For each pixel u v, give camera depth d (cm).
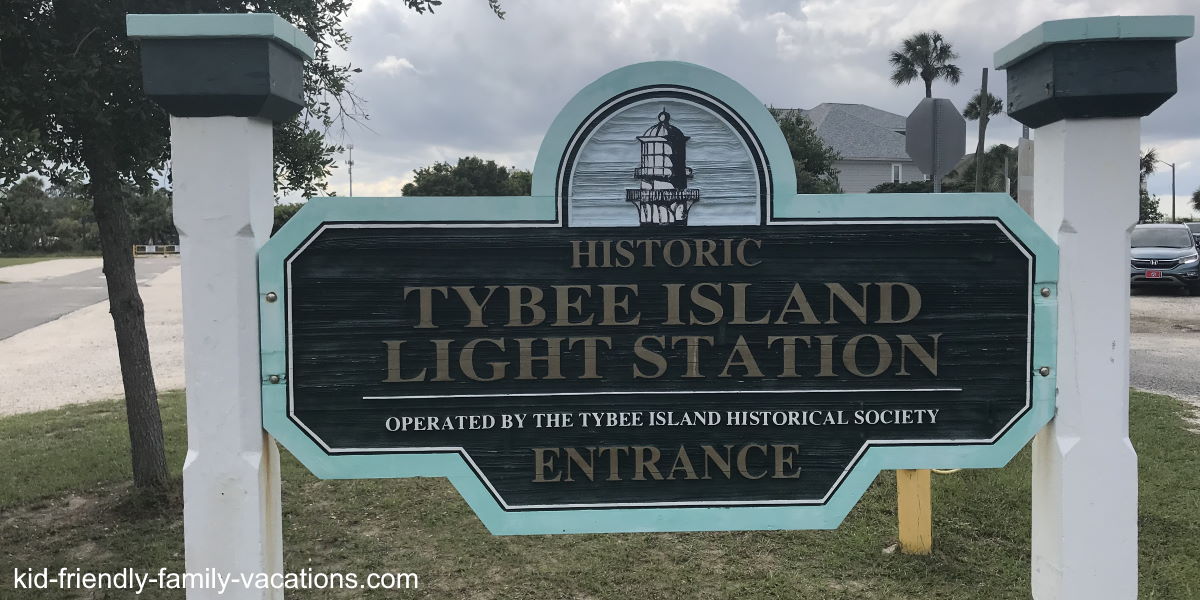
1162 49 276
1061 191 289
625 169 293
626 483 300
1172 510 512
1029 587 421
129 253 538
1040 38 279
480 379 295
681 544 488
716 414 299
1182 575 423
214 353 283
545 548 486
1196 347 1165
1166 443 656
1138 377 958
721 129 293
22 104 417
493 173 4981
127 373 541
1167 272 1805
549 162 292
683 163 293
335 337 290
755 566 456
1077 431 293
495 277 293
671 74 291
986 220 294
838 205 294
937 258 295
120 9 436
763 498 301
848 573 443
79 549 489
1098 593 292
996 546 471
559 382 297
